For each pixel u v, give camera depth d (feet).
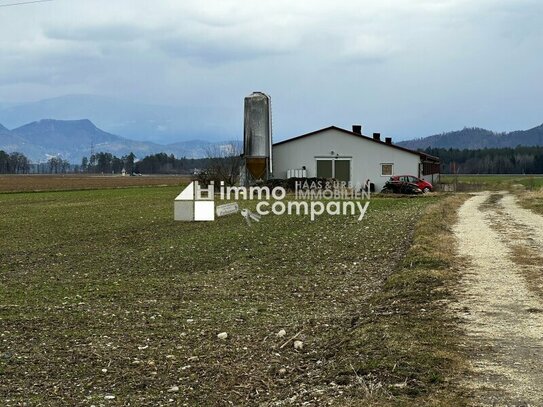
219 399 23.63
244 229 84.74
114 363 27.96
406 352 26.55
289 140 199.00
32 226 90.53
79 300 41.42
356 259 58.95
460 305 36.50
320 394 23.00
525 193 186.19
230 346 30.63
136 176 538.88
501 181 329.11
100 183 321.73
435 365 25.21
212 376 26.25
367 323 32.65
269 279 49.37
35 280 49.14
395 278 45.39
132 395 24.16
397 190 185.57
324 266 55.31
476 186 241.35
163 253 63.16
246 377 26.09
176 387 24.89
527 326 31.68
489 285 42.45
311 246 67.56
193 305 40.04
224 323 35.22
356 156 197.36
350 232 80.53
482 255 56.08
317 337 32.12
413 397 22.00
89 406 22.99
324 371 25.85
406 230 81.87
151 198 166.81
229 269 53.83
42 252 64.69
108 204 141.59
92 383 25.46
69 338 31.99
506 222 90.02
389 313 35.14
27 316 36.73
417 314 34.30
